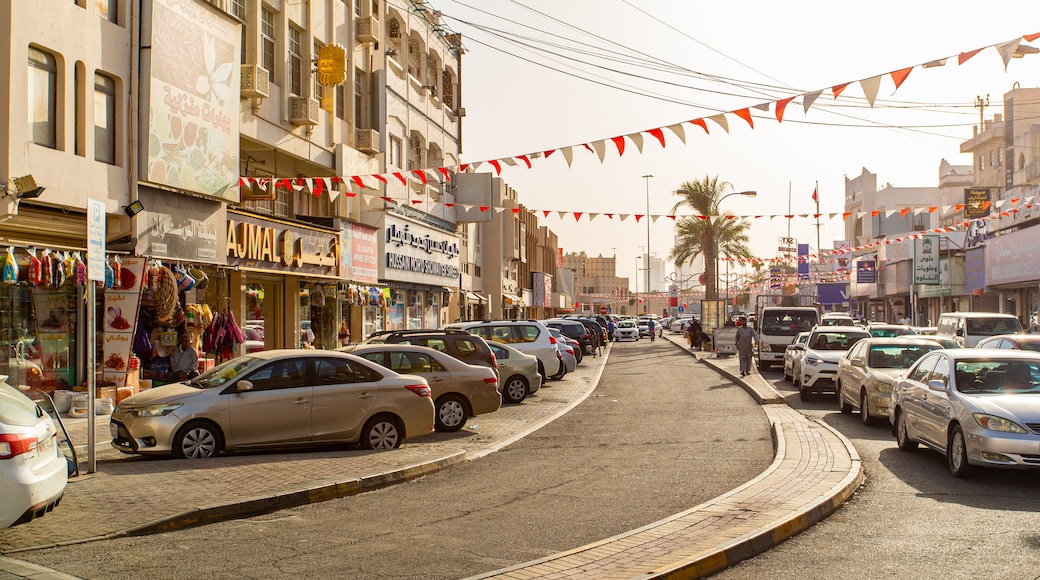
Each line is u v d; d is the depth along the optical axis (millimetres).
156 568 6816
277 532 8148
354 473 10773
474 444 14531
